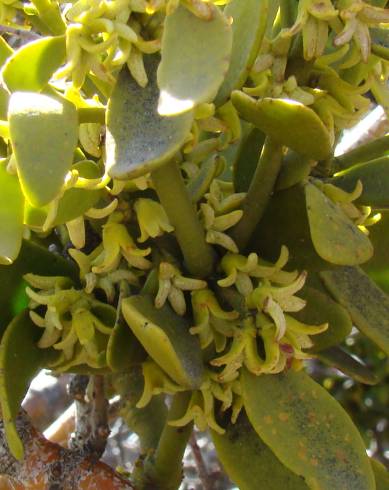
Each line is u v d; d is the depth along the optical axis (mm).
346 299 229
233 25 193
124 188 210
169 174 197
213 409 231
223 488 449
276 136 190
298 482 229
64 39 181
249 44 189
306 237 228
